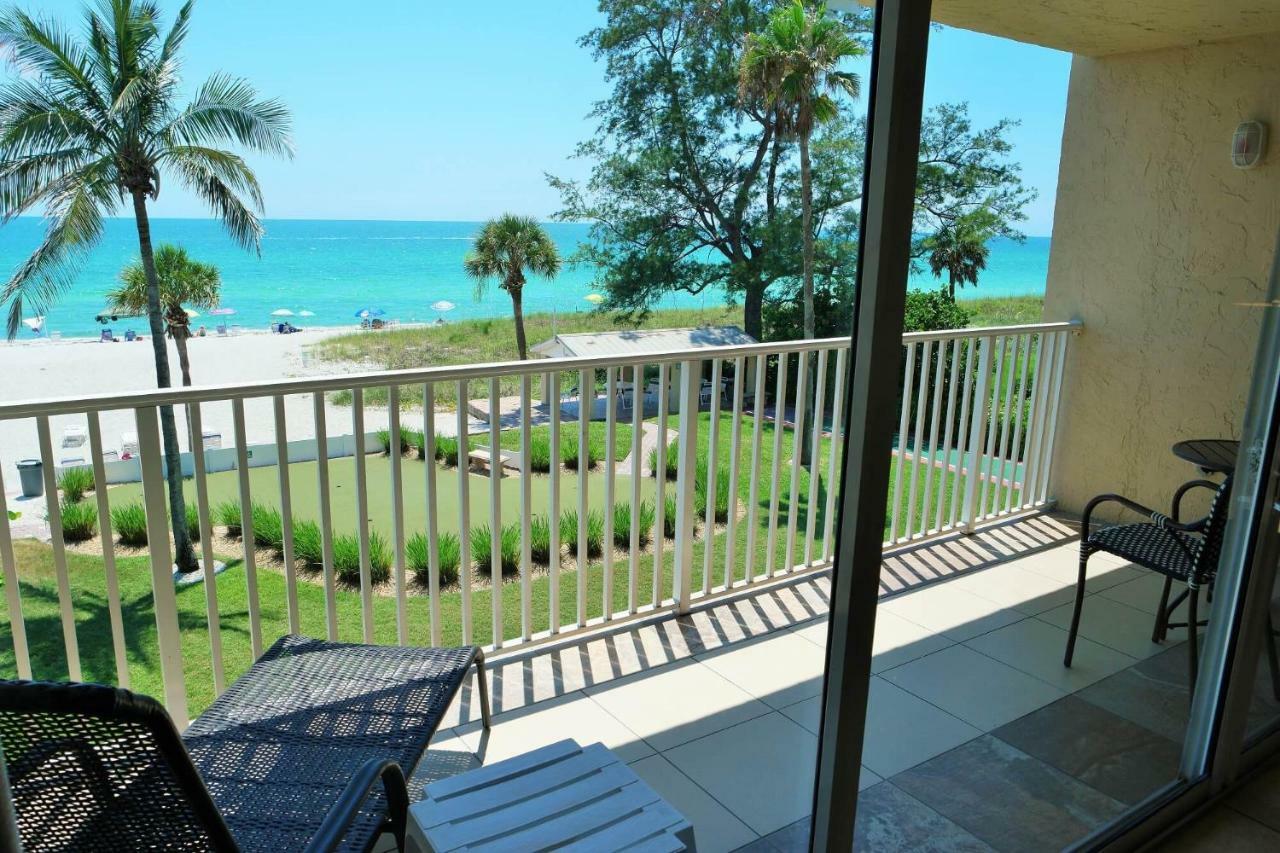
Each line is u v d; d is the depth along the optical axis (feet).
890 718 7.11
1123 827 6.78
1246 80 6.76
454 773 6.81
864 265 4.24
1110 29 6.37
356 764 5.29
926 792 6.81
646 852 4.63
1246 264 6.77
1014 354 7.51
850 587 4.68
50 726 3.05
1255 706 7.37
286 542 7.36
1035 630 7.79
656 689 8.20
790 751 7.32
